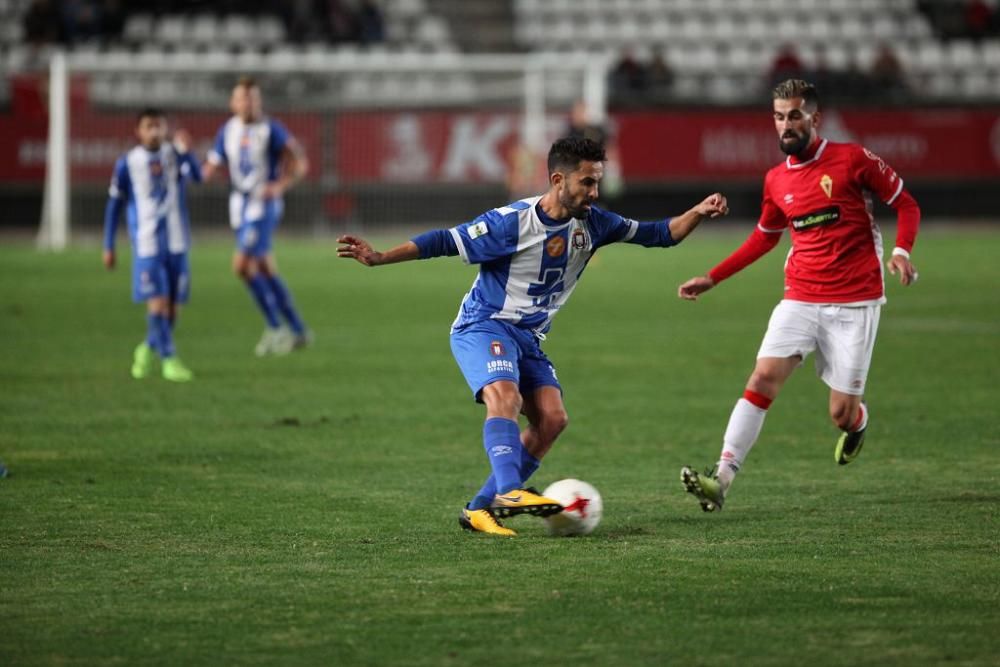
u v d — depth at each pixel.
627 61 106.50
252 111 48.72
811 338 25.88
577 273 24.08
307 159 100.06
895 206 25.59
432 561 21.66
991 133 105.31
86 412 37.34
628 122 103.00
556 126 106.88
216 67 89.69
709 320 59.56
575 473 29.75
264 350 49.66
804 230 25.70
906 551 22.25
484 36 120.88
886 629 17.91
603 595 19.56
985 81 113.62
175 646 17.31
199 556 22.06
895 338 52.78
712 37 123.00
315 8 114.38
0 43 111.88
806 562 21.50
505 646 17.27
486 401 23.23
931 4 126.00
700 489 24.48
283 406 38.53
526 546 22.70
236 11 117.75
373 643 17.41
